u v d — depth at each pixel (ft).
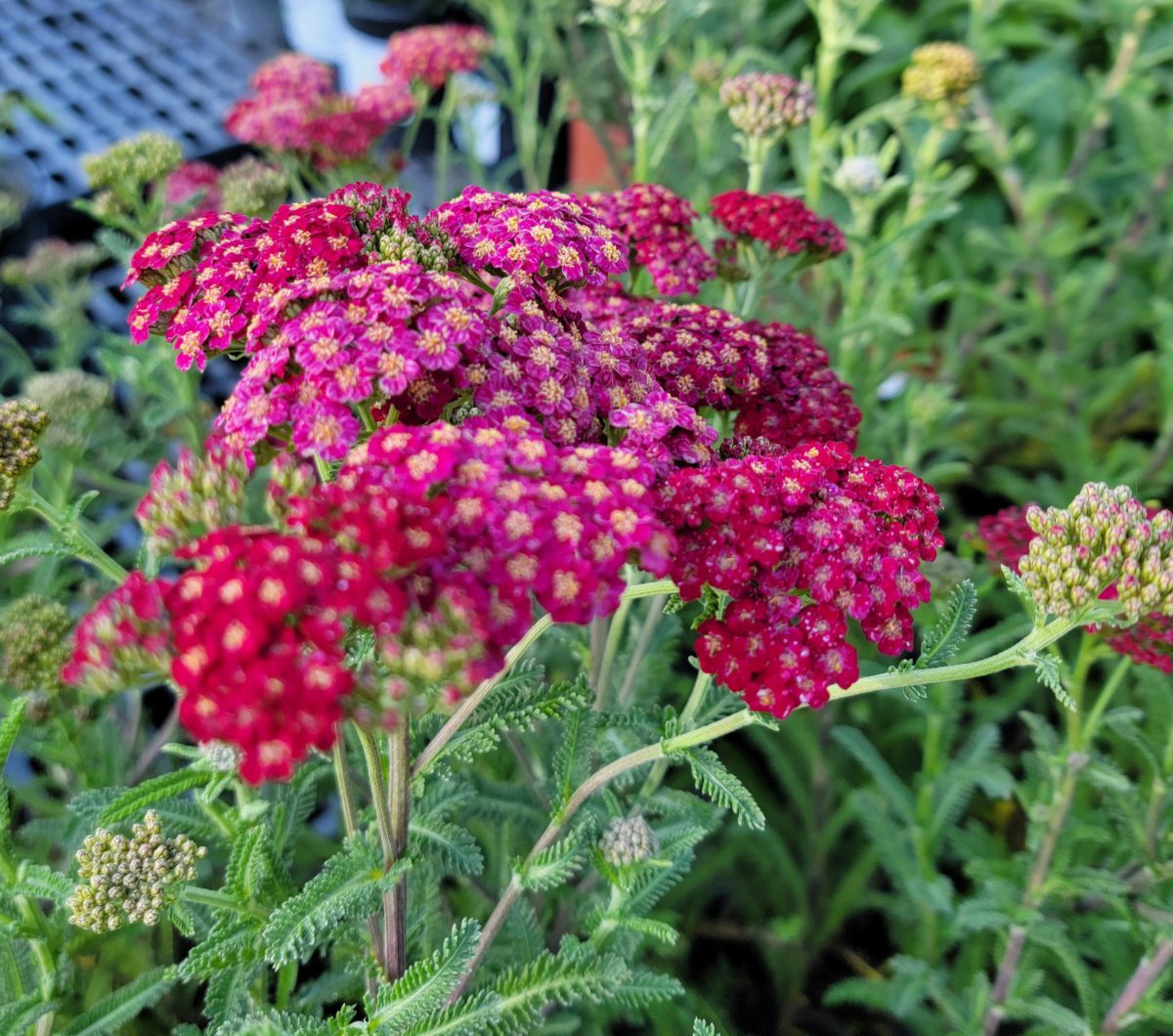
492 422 0.60
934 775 0.98
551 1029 0.84
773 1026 1.11
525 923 0.82
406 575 0.53
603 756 0.89
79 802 0.76
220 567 0.51
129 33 2.00
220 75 1.93
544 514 0.54
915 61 1.25
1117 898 0.86
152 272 0.72
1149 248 1.57
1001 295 1.62
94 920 0.66
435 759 0.66
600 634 0.91
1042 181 1.69
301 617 0.50
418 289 0.60
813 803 1.13
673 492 0.61
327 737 0.48
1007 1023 1.06
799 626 0.61
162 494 0.58
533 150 1.59
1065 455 1.46
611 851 0.69
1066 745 0.89
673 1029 0.94
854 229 1.22
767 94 1.09
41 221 1.55
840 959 1.16
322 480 0.67
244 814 0.74
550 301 0.66
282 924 0.61
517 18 1.59
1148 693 0.97
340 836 1.08
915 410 1.23
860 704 1.11
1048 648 0.89
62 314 1.28
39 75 1.82
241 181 1.13
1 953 0.78
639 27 1.17
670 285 0.90
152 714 1.19
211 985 0.72
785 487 0.62
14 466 0.68
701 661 0.61
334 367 0.58
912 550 0.65
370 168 1.27
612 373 0.67
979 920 0.91
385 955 0.68
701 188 1.46
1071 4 1.74
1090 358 1.74
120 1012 0.75
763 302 1.52
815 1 1.27
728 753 1.23
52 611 0.84
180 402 1.10
